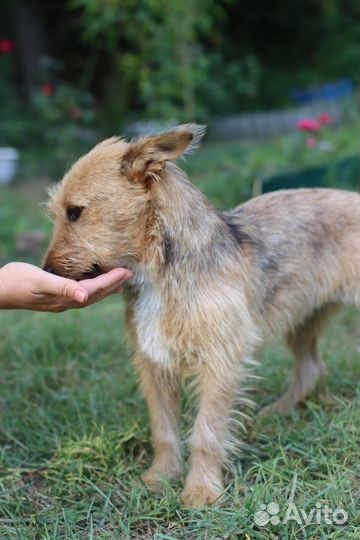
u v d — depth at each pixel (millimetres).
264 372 1944
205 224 1547
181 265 1512
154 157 1493
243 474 1587
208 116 5344
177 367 1562
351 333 2178
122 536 1413
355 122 4828
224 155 4363
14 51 5680
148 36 4715
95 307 2420
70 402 1820
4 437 1733
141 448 1690
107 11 4387
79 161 1533
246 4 6422
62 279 1433
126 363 2018
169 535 1417
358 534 1377
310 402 1777
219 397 1540
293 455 1612
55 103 4742
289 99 6223
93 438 1664
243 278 1589
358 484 1504
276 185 2658
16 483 1591
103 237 1487
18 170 4371
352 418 1674
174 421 1630
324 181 2875
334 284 1753
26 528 1434
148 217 1504
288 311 1705
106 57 5711
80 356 2059
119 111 4973
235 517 1413
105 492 1540
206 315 1514
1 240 3129
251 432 1704
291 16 6617
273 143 4633
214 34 5641
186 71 4480
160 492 1540
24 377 1942
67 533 1428
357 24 6836
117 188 1493
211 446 1540
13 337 2150
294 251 1695
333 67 6605
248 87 5727
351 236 1756
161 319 1527
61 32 5863
